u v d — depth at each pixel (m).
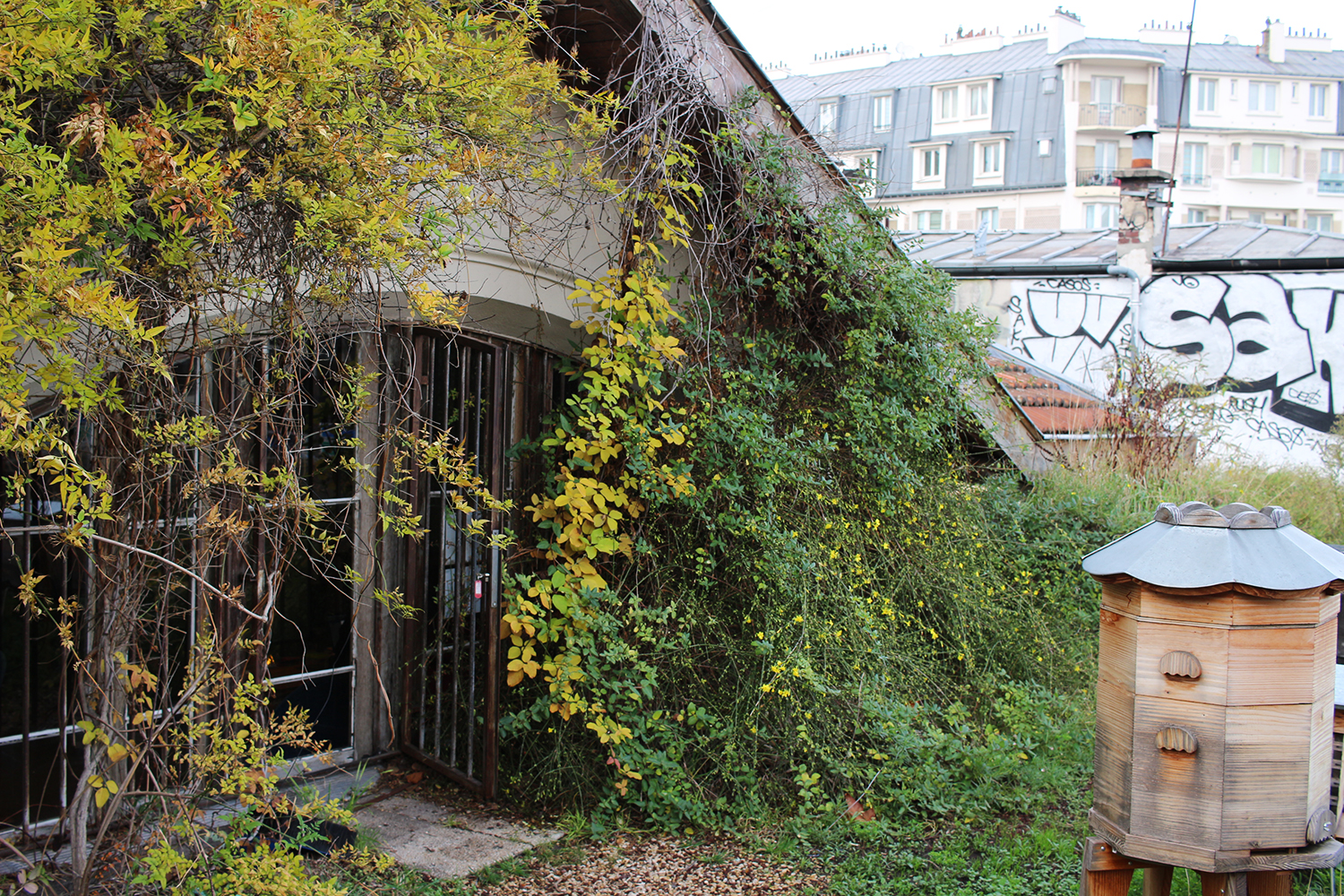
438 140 2.96
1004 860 3.92
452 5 3.29
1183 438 9.98
